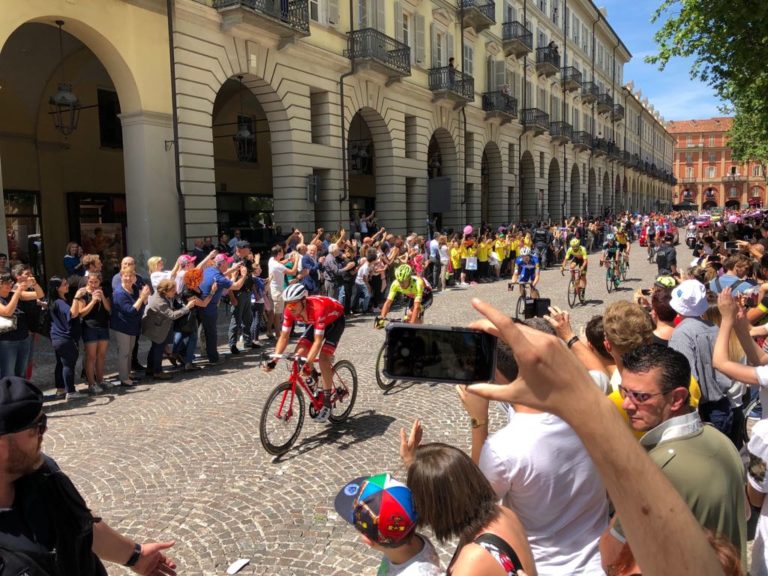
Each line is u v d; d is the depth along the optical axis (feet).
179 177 45.39
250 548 12.50
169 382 26.50
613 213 176.65
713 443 6.56
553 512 6.88
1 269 30.09
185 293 28.63
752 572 7.78
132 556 7.43
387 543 5.65
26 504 5.72
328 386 19.20
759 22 37.27
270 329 35.81
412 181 78.07
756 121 62.39
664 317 14.34
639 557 2.43
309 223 58.54
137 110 42.78
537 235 79.97
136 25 42.11
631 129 214.07
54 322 23.73
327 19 60.44
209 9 46.80
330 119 61.62
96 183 56.65
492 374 5.72
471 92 86.74
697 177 332.60
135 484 15.76
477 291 56.75
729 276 21.20
